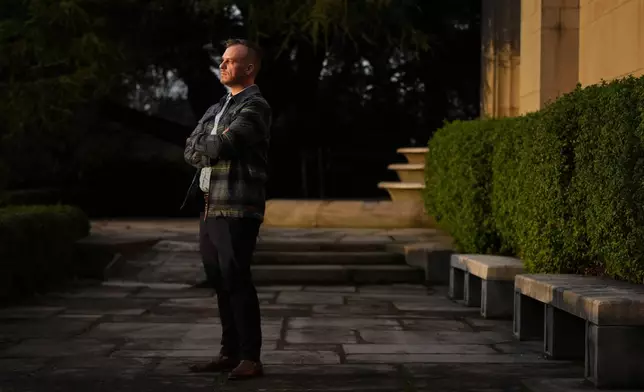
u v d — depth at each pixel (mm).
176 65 18453
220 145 4539
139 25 16500
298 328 6551
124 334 6238
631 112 4977
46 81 14992
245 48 4863
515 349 5715
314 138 20891
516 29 12508
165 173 20781
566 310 4879
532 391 4336
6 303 7668
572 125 5852
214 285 4910
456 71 19875
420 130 21375
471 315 7273
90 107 18906
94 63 14961
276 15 15109
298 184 21406
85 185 20172
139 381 4680
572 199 5836
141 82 18594
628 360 4355
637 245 4988
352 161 21969
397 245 10094
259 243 10273
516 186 7047
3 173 11383
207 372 4922
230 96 4879
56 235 8969
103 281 9445
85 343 5859
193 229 12945
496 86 12570
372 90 20828
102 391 4441
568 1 9383
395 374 4902
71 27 14727
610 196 5152
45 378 4746
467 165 8492
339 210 12328
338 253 10031
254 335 4762
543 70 9375
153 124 20328
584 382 4504
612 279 5504
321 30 15984
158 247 10633
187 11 16562
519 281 5969
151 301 8023
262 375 4809
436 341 6020
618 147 5062
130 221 15812
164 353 5512
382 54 19641
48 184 19859
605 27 8461
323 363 5207
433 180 10484
